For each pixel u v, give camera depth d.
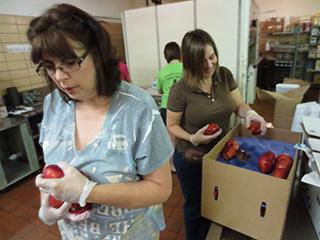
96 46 0.56
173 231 1.72
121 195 0.60
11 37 2.83
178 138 1.28
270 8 5.85
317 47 5.29
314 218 1.07
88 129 0.67
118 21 4.59
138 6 5.18
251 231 1.01
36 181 0.58
